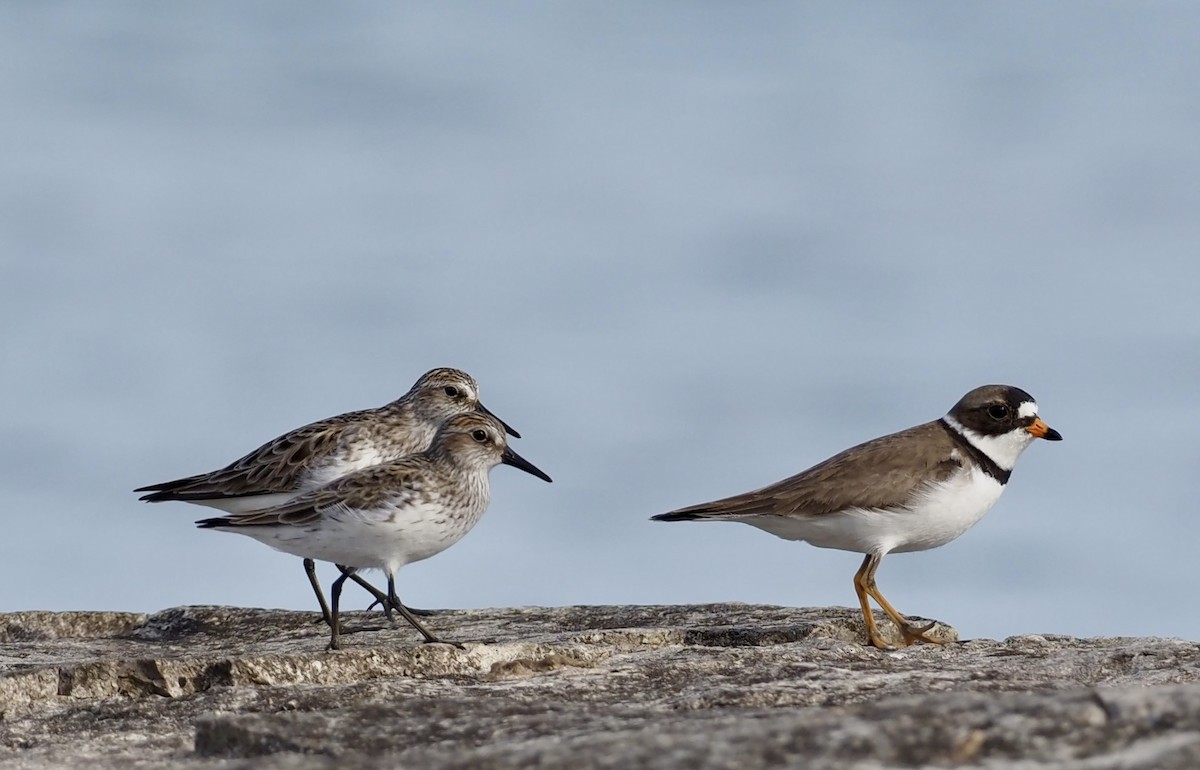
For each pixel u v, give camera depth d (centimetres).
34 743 1036
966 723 746
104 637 1775
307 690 1142
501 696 1112
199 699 1137
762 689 1080
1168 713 736
